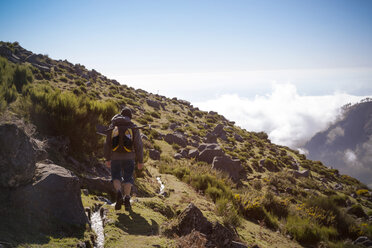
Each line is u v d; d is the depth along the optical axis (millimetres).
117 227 3842
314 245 8539
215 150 25422
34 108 7703
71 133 8055
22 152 3016
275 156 39219
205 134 39125
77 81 40500
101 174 7836
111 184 6531
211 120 53938
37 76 34688
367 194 29938
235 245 4504
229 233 4578
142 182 8820
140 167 4441
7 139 2842
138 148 4348
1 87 8633
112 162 4289
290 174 29219
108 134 4320
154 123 36844
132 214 4551
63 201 3369
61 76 39844
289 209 11430
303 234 8719
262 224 8562
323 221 11516
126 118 4398
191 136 35031
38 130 7207
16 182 2934
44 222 3012
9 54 37531
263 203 11016
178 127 37719
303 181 28047
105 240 3385
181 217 4539
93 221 4148
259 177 25047
